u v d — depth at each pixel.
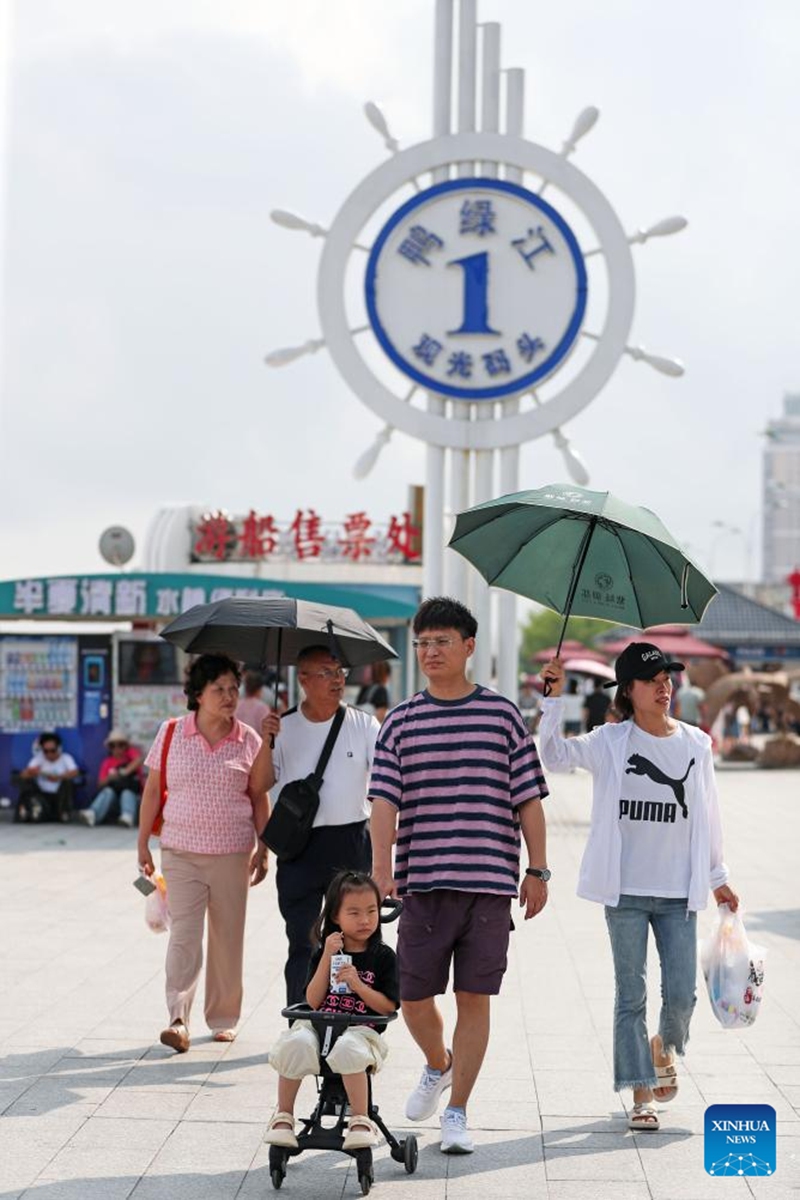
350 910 5.75
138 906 12.07
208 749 7.73
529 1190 5.54
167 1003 7.70
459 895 6.00
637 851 6.33
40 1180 5.58
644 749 6.37
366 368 20.62
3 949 10.15
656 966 9.64
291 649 8.12
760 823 20.06
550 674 6.51
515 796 6.06
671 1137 6.17
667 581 6.44
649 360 20.30
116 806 18.48
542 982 9.31
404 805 6.12
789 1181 5.61
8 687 19.08
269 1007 8.54
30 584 19.33
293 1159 5.95
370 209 20.62
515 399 20.64
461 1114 6.04
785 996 8.80
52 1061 7.29
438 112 20.77
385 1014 5.68
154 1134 6.17
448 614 6.11
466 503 21.08
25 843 16.64
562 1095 6.80
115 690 19.06
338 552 30.22
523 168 20.56
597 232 20.38
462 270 20.39
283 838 7.36
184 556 30.78
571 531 6.55
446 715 6.11
